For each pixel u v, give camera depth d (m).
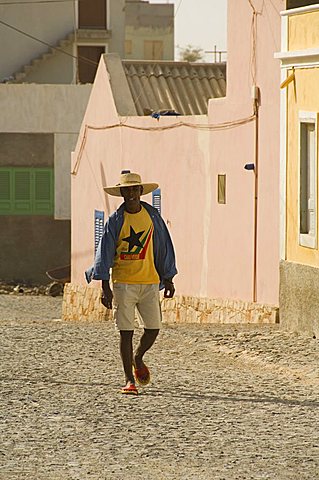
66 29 94.50
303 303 29.22
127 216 20.34
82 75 95.38
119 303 20.52
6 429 17.73
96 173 53.34
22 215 77.44
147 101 50.94
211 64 53.34
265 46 35.09
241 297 37.16
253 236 36.12
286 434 17.28
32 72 94.00
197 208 41.09
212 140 39.62
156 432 17.45
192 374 23.53
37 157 77.00
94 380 22.59
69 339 29.55
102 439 16.94
